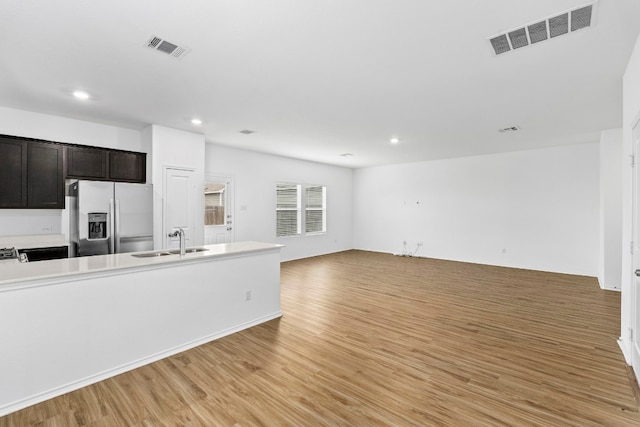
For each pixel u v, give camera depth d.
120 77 2.98
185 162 4.98
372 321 3.62
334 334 3.26
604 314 3.83
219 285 3.22
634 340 2.50
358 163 8.55
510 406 2.07
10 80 3.04
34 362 2.12
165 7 1.95
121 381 2.39
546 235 6.38
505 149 6.52
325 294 4.72
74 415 2.00
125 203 4.24
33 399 2.11
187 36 2.28
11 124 3.85
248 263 3.49
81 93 3.38
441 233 7.86
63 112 4.02
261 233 7.01
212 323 3.15
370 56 2.59
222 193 6.28
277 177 7.37
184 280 2.94
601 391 2.24
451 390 2.26
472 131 5.03
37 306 2.14
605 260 4.97
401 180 8.60
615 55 2.56
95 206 4.01
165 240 4.72
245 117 4.28
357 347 2.96
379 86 3.22
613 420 1.93
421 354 2.81
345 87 3.25
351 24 2.14
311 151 6.79
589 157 5.91
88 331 2.36
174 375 2.48
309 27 2.18
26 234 4.05
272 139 5.62
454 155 7.23
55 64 2.71
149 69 2.82
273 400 2.15
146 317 2.68
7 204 3.71
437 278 5.76
